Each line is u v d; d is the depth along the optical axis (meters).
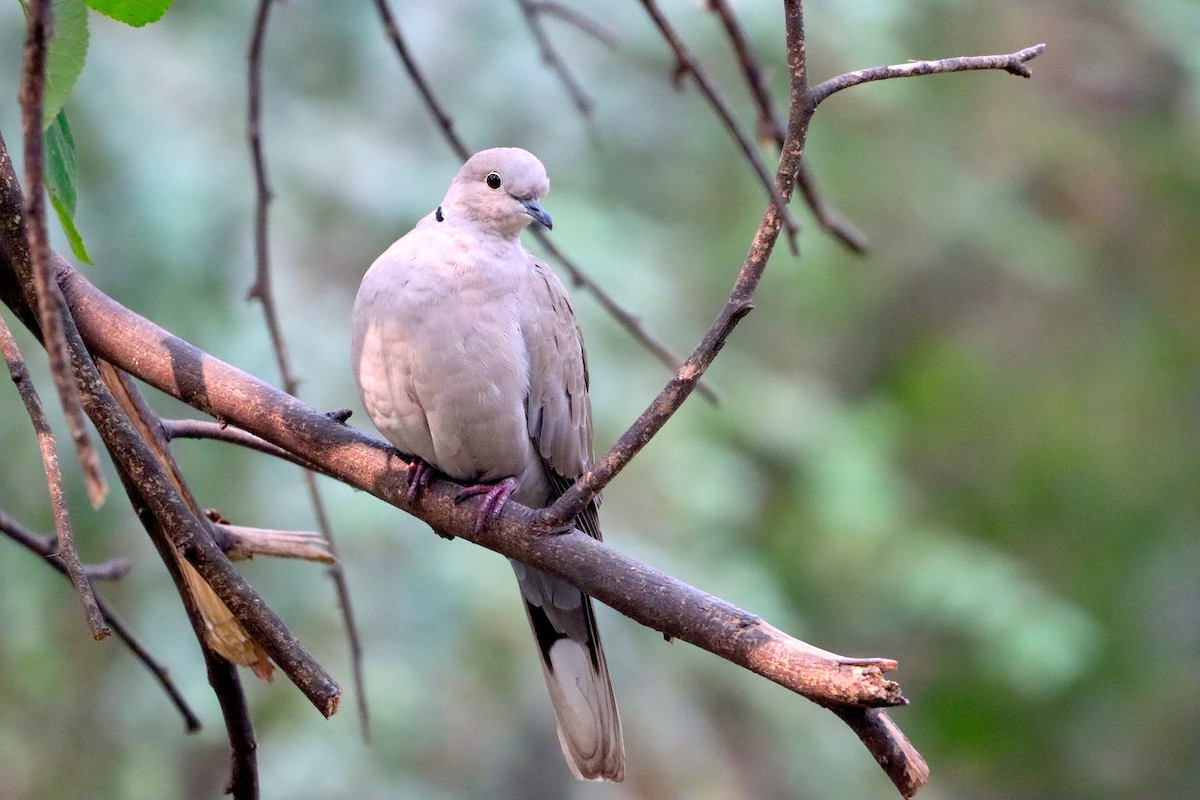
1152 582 17.78
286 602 10.84
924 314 17.03
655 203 14.61
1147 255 17.42
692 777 12.44
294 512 10.67
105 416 4.29
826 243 15.74
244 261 10.85
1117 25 16.88
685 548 12.84
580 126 12.84
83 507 10.32
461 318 6.02
